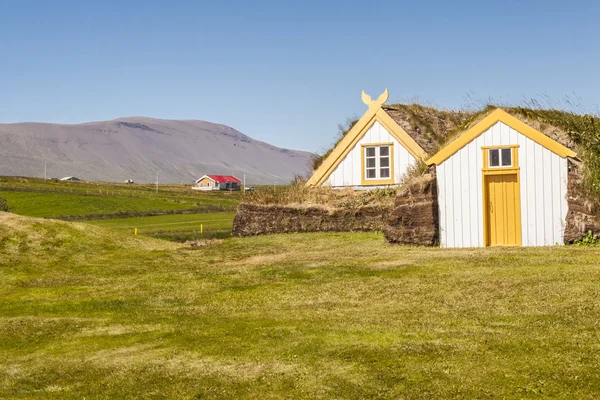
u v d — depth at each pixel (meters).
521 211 19.83
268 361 9.25
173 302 14.18
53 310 14.09
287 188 30.86
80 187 137.00
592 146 20.27
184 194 135.38
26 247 21.98
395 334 10.07
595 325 9.84
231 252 22.42
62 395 8.60
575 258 15.44
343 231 26.30
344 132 31.94
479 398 7.39
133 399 8.23
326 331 10.53
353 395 7.76
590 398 7.18
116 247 23.19
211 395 8.16
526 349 8.85
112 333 11.74
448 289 13.13
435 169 21.00
